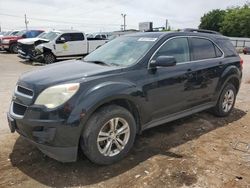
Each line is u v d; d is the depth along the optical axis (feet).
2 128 17.44
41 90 12.03
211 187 11.67
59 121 11.55
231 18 209.05
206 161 13.78
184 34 17.15
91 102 11.99
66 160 12.10
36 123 11.71
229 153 14.70
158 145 15.44
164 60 14.05
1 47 77.30
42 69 14.44
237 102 24.86
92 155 12.41
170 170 12.86
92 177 12.25
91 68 13.87
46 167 12.97
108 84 12.74
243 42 149.48
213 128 18.20
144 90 14.08
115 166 13.14
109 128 12.94
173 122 18.92
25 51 57.11
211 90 18.40
